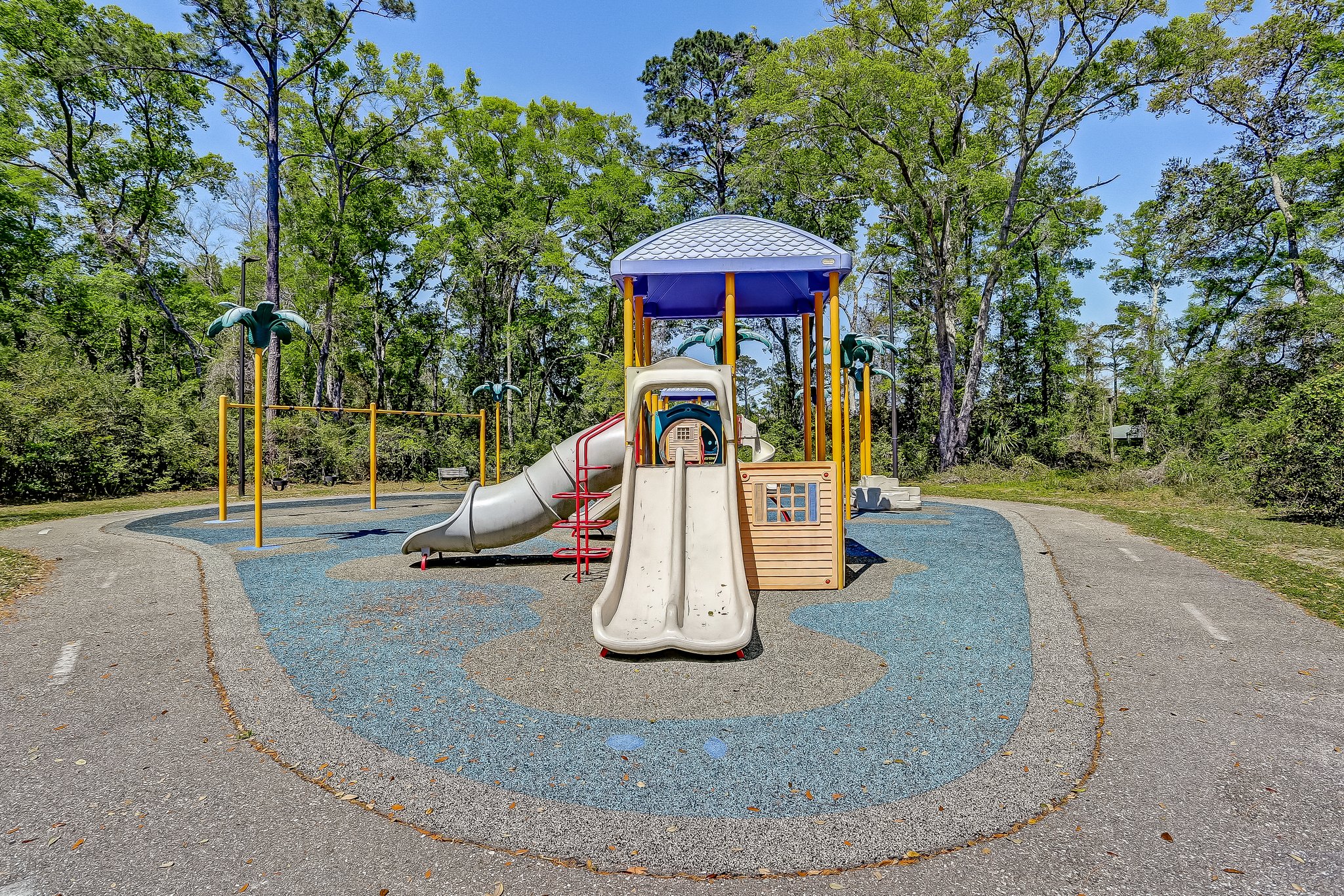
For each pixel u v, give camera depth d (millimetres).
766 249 8328
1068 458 31219
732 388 7023
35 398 20234
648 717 4027
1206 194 27391
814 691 4426
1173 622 5910
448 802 3062
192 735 3805
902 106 27766
